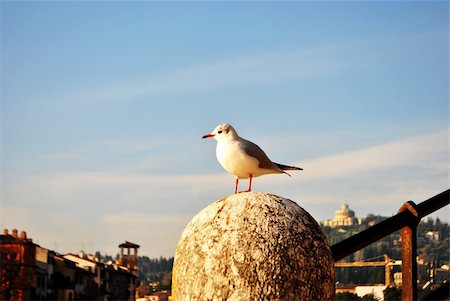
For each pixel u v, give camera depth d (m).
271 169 7.05
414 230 5.27
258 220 5.03
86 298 75.31
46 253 65.75
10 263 59.44
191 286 5.08
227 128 7.06
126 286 88.38
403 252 5.30
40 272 63.62
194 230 5.22
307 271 4.93
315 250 5.01
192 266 5.10
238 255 4.94
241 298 4.87
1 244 59.97
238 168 6.97
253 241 4.94
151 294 74.56
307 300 4.91
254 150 6.96
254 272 4.88
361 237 5.19
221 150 7.00
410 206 5.30
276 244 4.93
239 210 5.11
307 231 5.05
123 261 100.25
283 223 5.02
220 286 4.95
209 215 5.22
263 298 4.85
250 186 7.05
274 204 5.14
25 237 61.50
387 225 5.25
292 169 7.91
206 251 5.06
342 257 5.20
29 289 60.84
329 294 5.04
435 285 6.00
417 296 5.21
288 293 4.86
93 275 78.00
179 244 5.33
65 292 68.69
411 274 5.22
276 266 4.88
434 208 5.39
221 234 5.05
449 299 4.92
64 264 69.69
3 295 59.19
